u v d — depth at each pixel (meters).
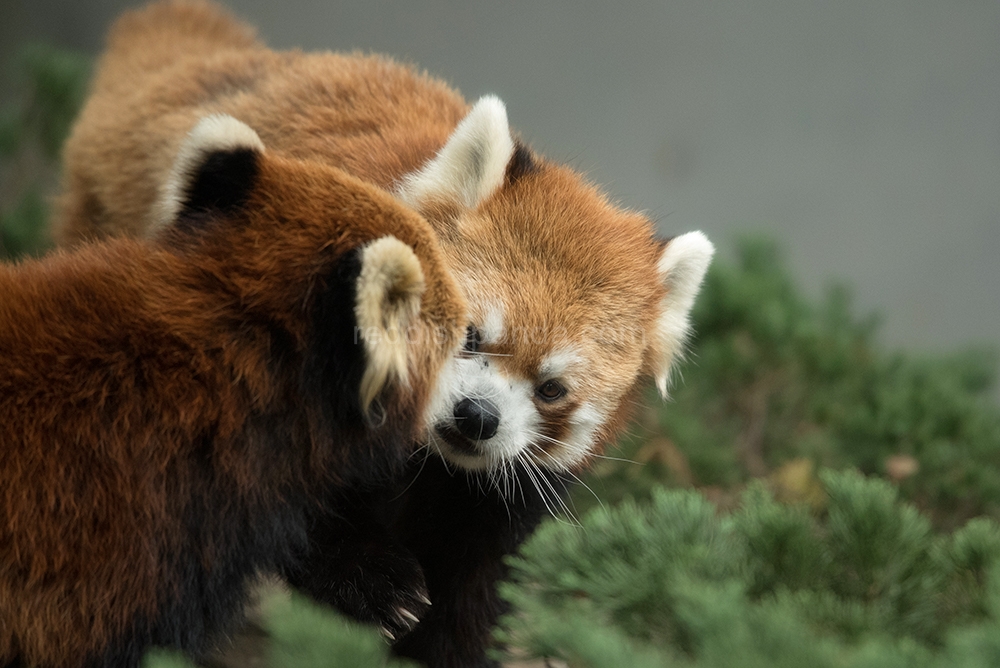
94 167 5.28
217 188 4.96
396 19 9.71
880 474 5.32
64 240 5.32
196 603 4.94
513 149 5.13
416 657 5.11
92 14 9.16
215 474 4.93
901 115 9.37
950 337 9.10
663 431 5.36
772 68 9.62
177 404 4.92
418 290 4.95
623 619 4.89
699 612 4.84
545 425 5.11
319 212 4.95
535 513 5.12
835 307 5.61
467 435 5.08
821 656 4.82
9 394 4.91
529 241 5.10
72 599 4.91
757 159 9.66
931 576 4.93
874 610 4.91
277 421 4.95
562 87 9.88
